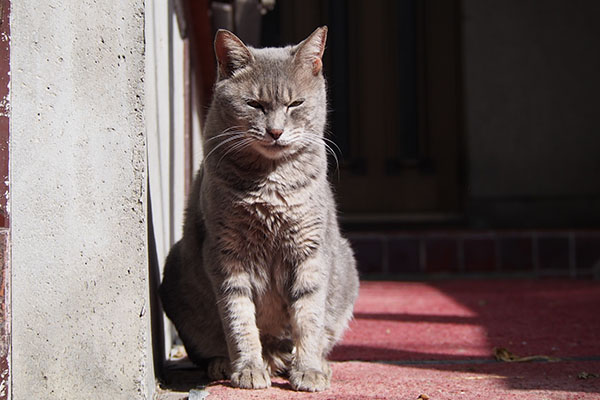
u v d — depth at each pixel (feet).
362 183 26.96
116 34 8.39
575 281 22.04
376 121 27.02
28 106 8.25
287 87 10.17
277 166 9.87
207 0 16.11
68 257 8.34
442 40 27.04
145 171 8.54
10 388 8.18
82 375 8.38
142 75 8.44
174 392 9.26
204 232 10.17
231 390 9.20
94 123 8.38
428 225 26.27
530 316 15.35
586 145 26.71
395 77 26.96
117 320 8.39
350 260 11.75
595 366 10.64
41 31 8.27
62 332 8.34
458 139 27.12
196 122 17.74
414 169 27.14
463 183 26.91
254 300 10.19
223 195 9.71
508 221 26.48
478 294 19.06
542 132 26.66
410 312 16.11
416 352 11.99
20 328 8.26
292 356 10.02
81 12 8.34
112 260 8.40
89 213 8.38
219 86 10.52
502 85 26.58
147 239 8.75
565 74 26.68
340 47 26.81
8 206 8.14
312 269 9.93
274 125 9.79
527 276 23.35
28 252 8.27
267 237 9.80
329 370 10.03
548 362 11.02
